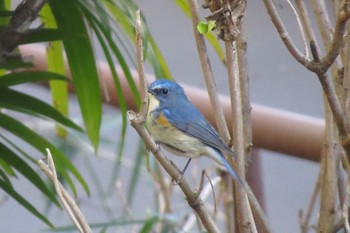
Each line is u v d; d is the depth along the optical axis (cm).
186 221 943
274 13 550
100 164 1280
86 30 761
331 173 628
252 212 629
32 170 745
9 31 722
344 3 527
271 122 780
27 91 1347
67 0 755
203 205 586
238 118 576
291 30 1495
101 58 1377
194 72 1504
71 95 979
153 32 1580
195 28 599
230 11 559
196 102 841
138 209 1234
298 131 777
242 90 612
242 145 579
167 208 952
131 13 753
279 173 1412
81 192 1198
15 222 1363
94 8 756
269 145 787
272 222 1344
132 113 558
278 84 1477
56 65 851
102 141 1035
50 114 749
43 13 816
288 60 1481
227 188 870
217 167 898
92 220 1219
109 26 749
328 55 545
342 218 612
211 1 571
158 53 823
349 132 573
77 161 996
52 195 744
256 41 1500
